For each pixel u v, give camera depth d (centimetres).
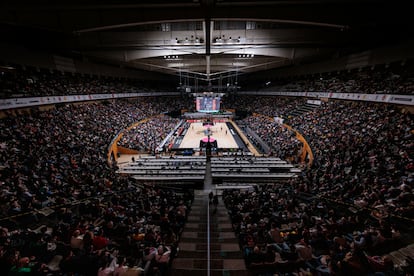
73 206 1101
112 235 845
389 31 2367
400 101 2114
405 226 816
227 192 1459
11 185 1114
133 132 3456
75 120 2719
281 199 1195
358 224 891
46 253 700
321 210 1077
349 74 3472
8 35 2431
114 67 4625
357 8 1989
